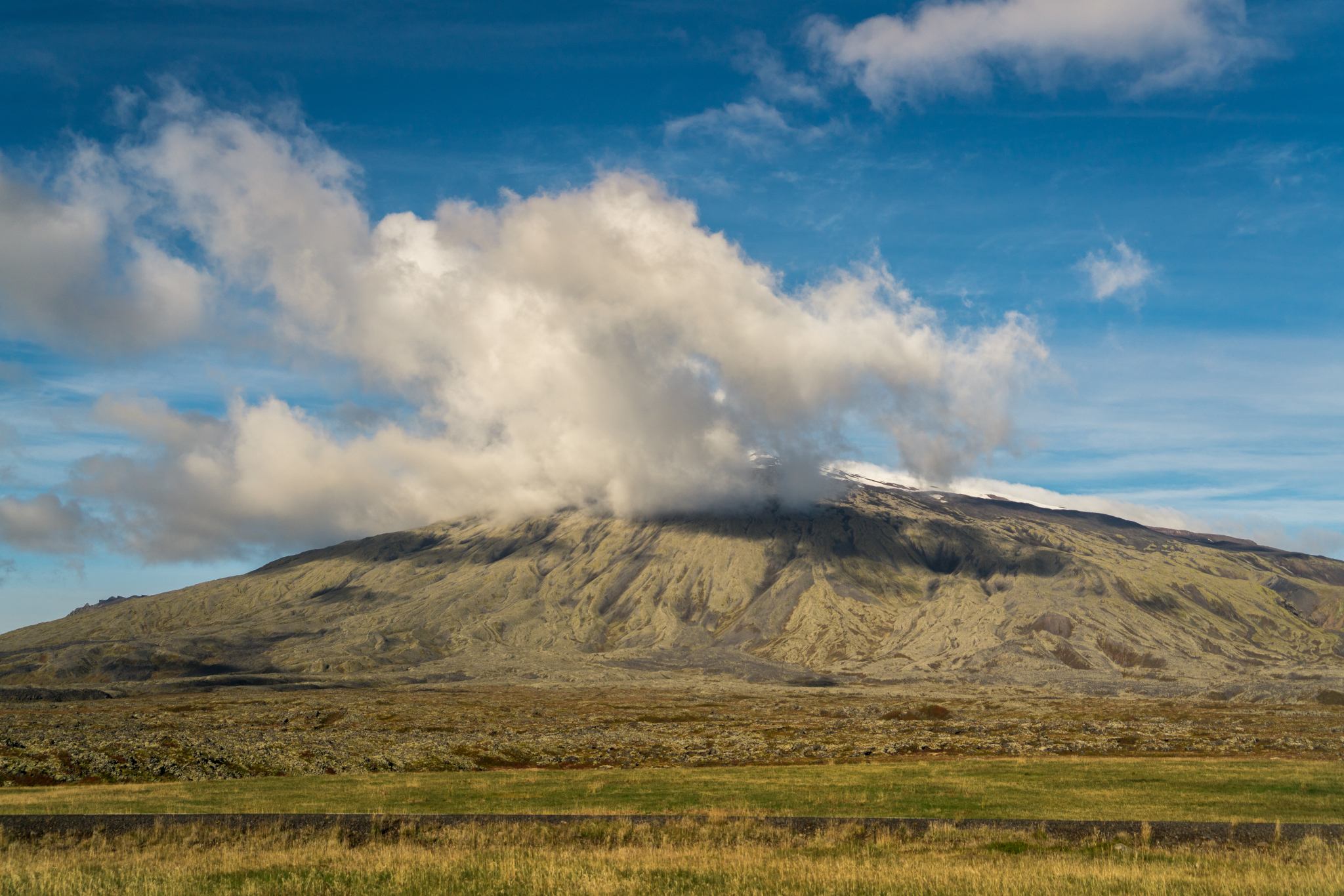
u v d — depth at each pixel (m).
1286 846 32.81
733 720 136.88
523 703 182.25
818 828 36.84
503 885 25.55
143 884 25.61
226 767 72.25
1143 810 43.50
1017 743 91.50
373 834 35.81
